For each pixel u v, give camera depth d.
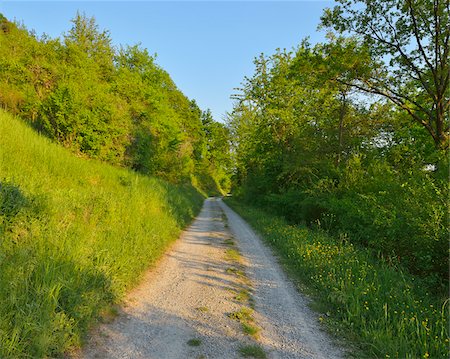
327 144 17.83
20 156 8.78
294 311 5.35
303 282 7.02
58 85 14.60
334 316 5.17
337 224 12.84
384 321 4.52
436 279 6.33
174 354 3.75
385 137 17.92
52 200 6.62
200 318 4.84
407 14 13.81
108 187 11.76
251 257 9.25
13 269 3.96
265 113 24.48
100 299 4.69
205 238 12.02
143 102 28.48
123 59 35.62
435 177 8.71
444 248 6.41
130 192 12.16
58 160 10.45
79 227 6.39
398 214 8.45
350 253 8.45
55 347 3.42
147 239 8.30
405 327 4.41
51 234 5.20
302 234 11.23
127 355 3.64
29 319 3.36
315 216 15.25
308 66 15.50
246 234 13.73
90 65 18.97
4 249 4.41
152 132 27.00
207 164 65.31
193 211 21.88
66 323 3.70
